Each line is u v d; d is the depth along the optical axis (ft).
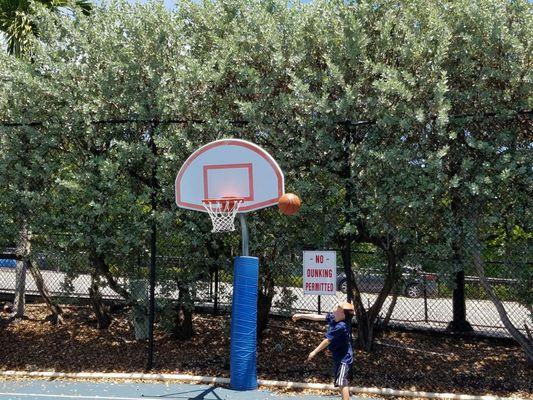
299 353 31.99
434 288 34.91
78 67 32.35
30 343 34.47
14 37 44.34
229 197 27.27
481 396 25.67
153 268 30.04
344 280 41.32
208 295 33.01
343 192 28.96
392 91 27.07
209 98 30.30
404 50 28.02
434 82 27.43
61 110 30.73
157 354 32.12
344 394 23.36
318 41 30.09
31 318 39.93
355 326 36.65
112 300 41.09
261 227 30.12
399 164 26.84
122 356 31.94
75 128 31.14
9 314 41.27
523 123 28.27
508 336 34.68
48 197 31.01
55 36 33.40
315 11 30.86
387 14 28.99
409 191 27.27
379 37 29.30
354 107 28.60
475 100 28.35
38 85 30.91
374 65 27.35
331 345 24.07
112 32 32.35
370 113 28.48
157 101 29.81
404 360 30.63
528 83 26.76
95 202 30.58
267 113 29.78
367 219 27.63
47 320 39.09
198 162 27.89
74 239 30.25
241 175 27.27
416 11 29.63
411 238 28.35
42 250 33.27
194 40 32.09
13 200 32.14
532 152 26.99
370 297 40.63
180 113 30.01
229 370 29.53
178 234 30.19
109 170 29.32
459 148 28.35
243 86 30.60
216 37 30.14
